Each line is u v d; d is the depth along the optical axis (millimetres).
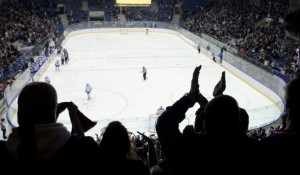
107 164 2350
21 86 22062
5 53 26625
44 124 2027
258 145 2154
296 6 30141
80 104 22422
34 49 31609
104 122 16953
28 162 1944
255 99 23688
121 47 41406
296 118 2037
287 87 2084
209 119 2145
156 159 3283
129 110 21469
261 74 24797
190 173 2176
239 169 2100
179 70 31266
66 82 27438
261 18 40938
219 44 35938
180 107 2373
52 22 47312
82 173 2027
